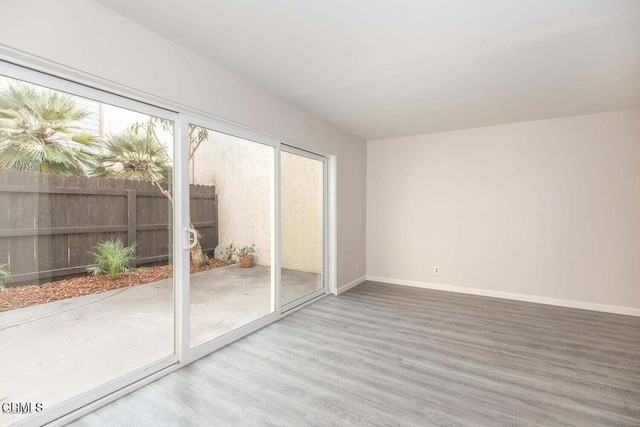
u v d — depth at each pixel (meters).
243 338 2.97
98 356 2.10
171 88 2.24
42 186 1.84
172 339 2.47
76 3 1.74
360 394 2.09
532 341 2.91
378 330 3.17
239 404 1.98
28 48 1.56
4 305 1.72
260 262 3.38
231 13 1.93
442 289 4.73
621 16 1.92
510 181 4.26
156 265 2.40
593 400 2.02
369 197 5.31
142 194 2.30
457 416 1.87
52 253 1.90
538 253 4.11
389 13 1.93
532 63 2.55
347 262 4.78
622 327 3.24
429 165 4.82
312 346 2.80
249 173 3.20
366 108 3.66
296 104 3.54
